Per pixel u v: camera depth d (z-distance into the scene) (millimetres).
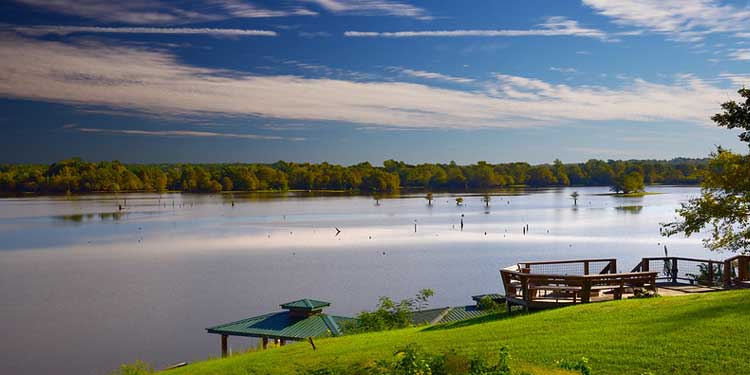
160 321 47812
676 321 15367
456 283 63406
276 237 112000
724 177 28141
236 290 60562
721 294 17859
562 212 170875
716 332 14180
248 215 170500
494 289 59875
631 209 179500
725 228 30172
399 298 55375
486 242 100688
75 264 80375
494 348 15188
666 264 24047
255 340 41906
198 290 60750
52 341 42281
